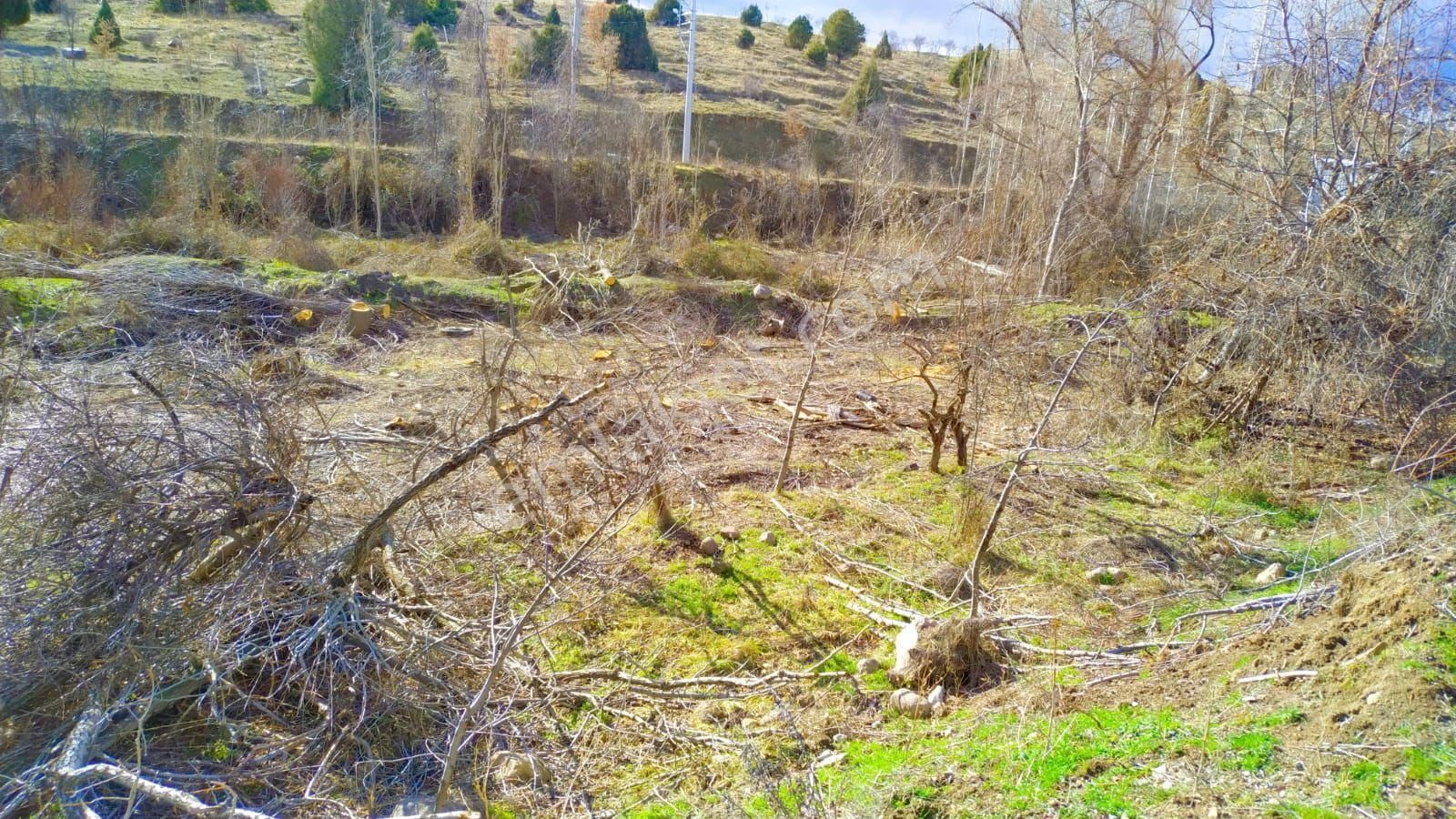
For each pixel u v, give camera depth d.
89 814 2.99
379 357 10.12
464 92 21.75
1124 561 5.68
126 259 11.19
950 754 3.55
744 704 4.24
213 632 3.71
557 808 3.57
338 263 14.53
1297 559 5.57
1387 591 3.80
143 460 3.99
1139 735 3.37
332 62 23.03
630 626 4.86
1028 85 15.80
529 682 4.32
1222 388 7.95
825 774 3.62
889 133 24.02
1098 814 2.92
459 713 3.95
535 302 11.66
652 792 3.63
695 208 19.41
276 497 4.26
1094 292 12.30
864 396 9.30
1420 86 8.94
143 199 17.20
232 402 4.33
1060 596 5.22
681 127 27.45
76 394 4.41
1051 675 4.26
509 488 5.55
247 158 17.83
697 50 39.19
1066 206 13.31
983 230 12.10
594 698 4.21
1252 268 8.10
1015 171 15.97
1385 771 2.80
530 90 26.12
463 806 3.46
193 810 2.93
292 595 4.16
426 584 4.89
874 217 12.75
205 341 5.42
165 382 4.57
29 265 9.59
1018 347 8.37
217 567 4.08
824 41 40.75
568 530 5.67
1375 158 8.52
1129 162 15.07
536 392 6.08
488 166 20.16
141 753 3.20
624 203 21.03
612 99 24.62
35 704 3.51
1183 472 7.30
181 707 3.81
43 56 23.80
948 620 4.63
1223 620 4.68
